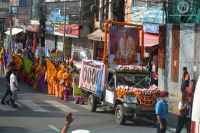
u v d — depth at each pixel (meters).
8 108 25.67
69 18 54.59
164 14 34.91
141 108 21.50
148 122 22.66
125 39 26.94
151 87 22.34
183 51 32.00
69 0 55.12
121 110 21.78
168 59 33.38
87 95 27.34
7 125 20.89
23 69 38.84
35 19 74.31
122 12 30.06
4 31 84.44
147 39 35.72
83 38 52.91
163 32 33.78
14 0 90.44
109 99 23.20
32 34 73.81
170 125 22.31
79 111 25.61
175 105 28.28
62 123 21.70
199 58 30.81
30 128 20.34
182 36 32.12
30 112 24.62
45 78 33.47
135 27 29.95
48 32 62.78
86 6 51.50
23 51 42.91
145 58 37.47
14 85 25.86
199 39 30.88
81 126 21.17
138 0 35.50
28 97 30.56
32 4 78.12
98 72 24.69
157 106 17.50
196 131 10.66
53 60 38.34
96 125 21.61
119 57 26.73
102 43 47.78
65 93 29.69
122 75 22.95
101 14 45.44
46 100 29.52
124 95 21.77
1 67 46.06
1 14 88.50
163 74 33.78
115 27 26.78
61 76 30.03
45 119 22.67
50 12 62.41
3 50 45.97
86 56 42.97
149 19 36.69
